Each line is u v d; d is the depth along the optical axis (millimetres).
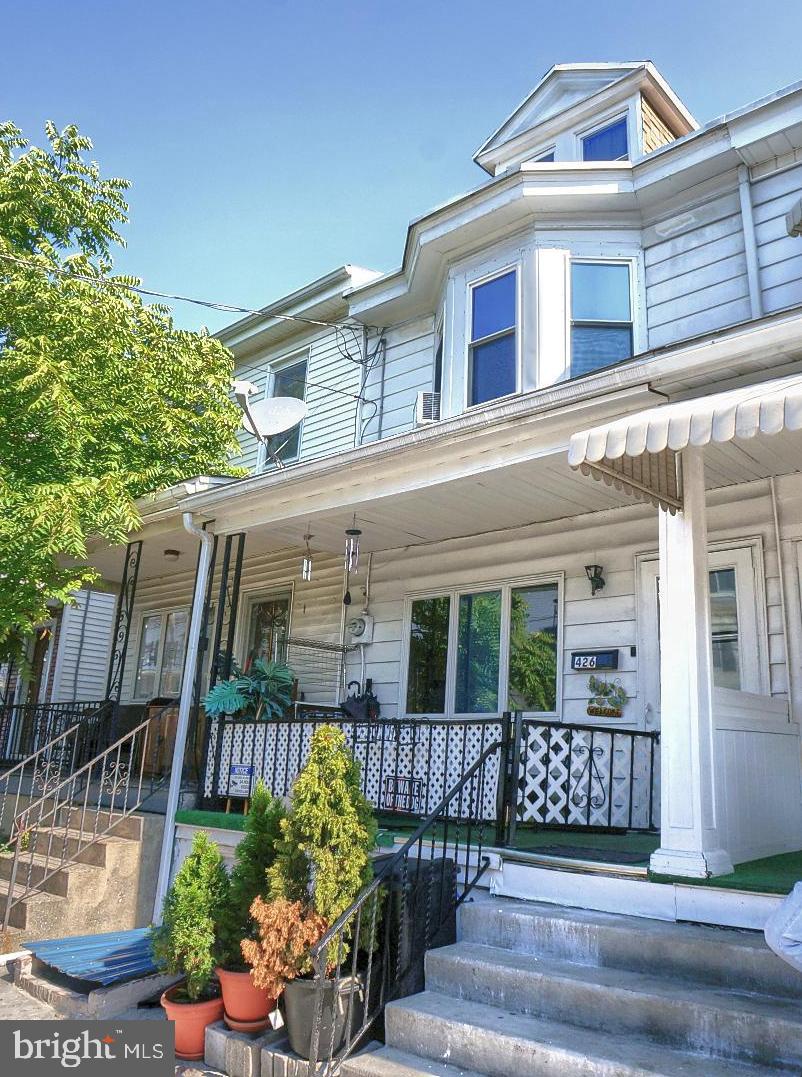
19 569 8320
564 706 7762
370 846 4461
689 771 4551
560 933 4422
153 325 10703
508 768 5648
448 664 8820
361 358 11758
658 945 4066
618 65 10461
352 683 9789
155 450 10555
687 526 4887
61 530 7445
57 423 8305
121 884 7254
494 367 9109
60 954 5773
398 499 7172
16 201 10828
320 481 7492
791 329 4469
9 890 6680
